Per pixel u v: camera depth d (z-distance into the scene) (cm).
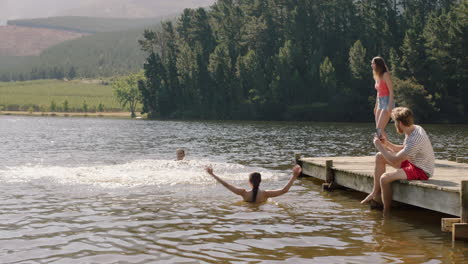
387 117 1026
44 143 2980
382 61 1045
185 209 925
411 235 739
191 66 11169
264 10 11812
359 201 1038
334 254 633
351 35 10294
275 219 848
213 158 1984
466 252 644
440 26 8062
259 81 9725
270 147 2630
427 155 858
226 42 11694
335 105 8881
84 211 896
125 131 4891
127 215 866
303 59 9681
